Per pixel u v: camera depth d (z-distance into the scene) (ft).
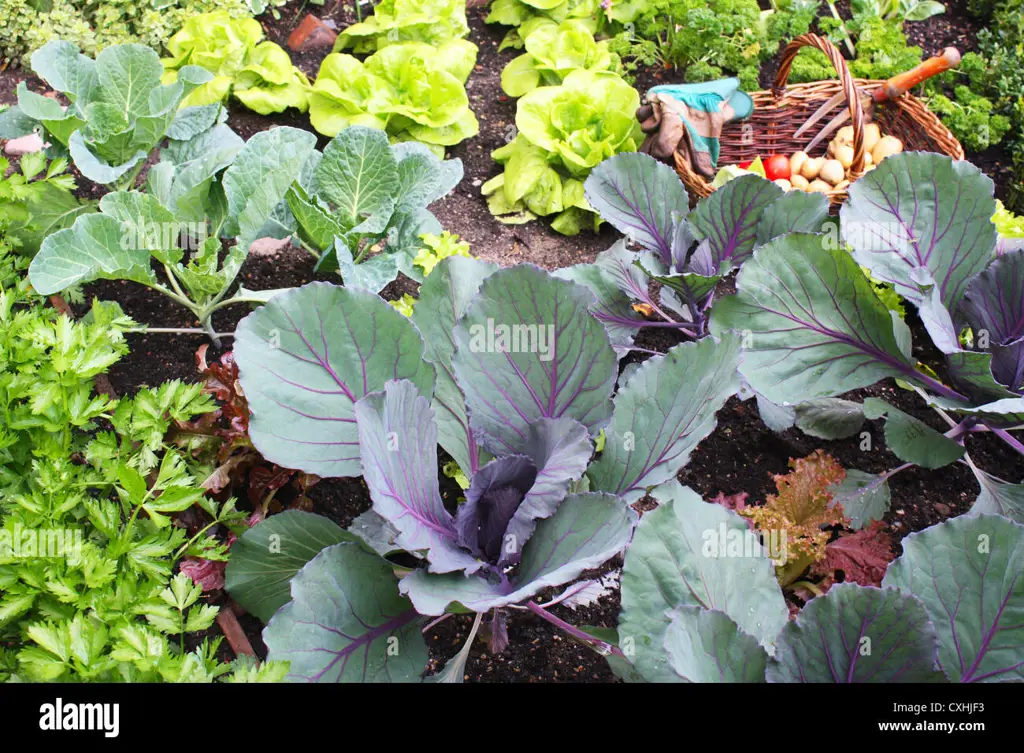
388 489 2.65
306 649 2.73
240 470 3.66
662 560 2.77
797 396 3.60
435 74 5.17
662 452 3.02
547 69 5.51
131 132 4.20
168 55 5.54
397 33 5.64
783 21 5.83
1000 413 3.46
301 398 2.94
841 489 3.67
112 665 2.75
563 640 3.41
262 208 3.81
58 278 3.65
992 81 5.81
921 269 3.55
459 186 5.17
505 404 3.11
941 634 2.74
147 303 4.42
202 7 5.56
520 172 4.93
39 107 4.08
